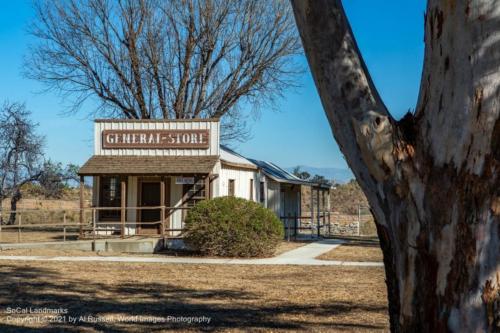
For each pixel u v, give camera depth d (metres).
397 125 3.22
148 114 34.03
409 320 3.10
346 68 3.27
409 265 3.11
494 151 2.79
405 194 3.11
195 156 22.34
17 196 31.45
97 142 22.98
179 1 32.75
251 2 33.56
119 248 19.42
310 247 21.38
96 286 11.70
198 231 17.61
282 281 12.63
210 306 9.62
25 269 14.38
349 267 15.22
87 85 33.69
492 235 2.78
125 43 33.25
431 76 3.07
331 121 3.39
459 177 2.88
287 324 8.25
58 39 32.97
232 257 17.53
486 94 2.81
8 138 30.66
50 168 32.28
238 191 24.84
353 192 47.69
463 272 2.83
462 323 2.82
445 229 2.92
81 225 21.30
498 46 2.79
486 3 2.80
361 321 8.50
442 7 2.97
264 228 17.53
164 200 22.19
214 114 35.06
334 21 3.29
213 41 33.47
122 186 21.61
